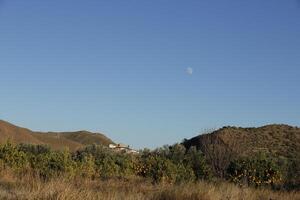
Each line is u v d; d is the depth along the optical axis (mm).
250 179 28609
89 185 20234
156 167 31094
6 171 23906
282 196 21125
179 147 39125
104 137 128625
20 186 16797
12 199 12969
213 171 34344
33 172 25734
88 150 40625
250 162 29656
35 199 12641
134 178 30703
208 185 19281
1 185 18078
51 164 29062
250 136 65812
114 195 14648
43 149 36406
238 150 39625
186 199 16062
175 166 30797
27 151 33625
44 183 14891
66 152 30844
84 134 126562
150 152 40469
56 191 13031
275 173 28938
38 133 105750
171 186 18875
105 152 40750
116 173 33344
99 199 13414
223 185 19562
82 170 30719
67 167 29062
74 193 12992
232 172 30156
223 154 35969
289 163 32250
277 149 61219
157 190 17984
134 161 34625
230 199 16656
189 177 29984
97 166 33000
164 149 39344
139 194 16625
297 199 21250
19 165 28219
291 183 29016
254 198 18641
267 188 26094
